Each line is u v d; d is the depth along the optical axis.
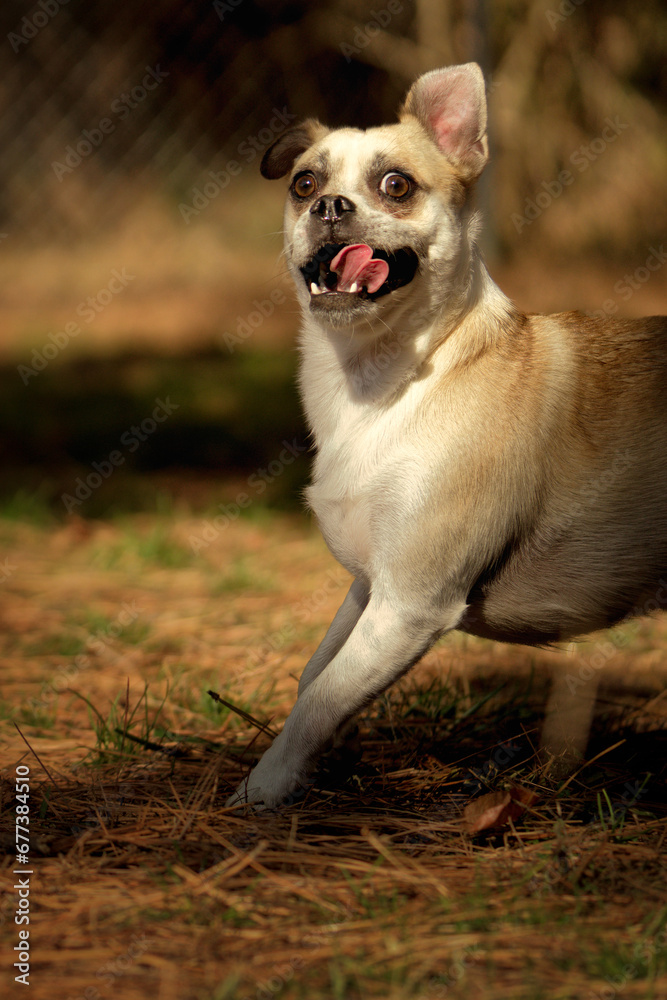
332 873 4.64
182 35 24.12
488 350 5.54
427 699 6.91
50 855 4.89
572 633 5.94
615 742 6.28
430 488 5.27
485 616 5.82
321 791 5.52
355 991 3.64
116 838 4.96
